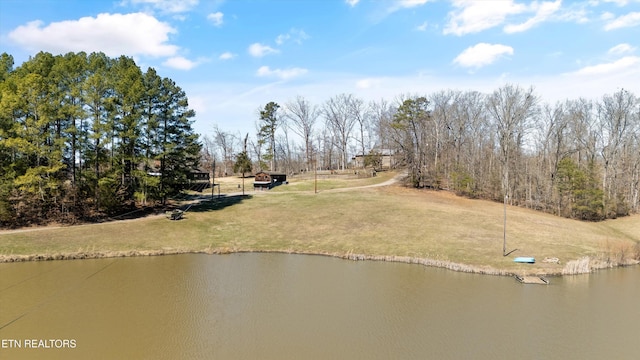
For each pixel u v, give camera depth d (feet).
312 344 59.82
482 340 61.31
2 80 136.56
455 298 79.61
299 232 134.41
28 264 101.45
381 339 61.57
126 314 70.64
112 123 132.57
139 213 147.23
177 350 57.57
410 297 80.18
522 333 63.87
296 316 70.44
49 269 97.86
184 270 98.73
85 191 133.08
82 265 101.96
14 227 122.11
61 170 132.87
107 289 84.02
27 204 130.11
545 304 76.48
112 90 138.41
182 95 153.79
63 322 67.05
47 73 133.90
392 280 91.50
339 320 68.74
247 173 317.63
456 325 66.74
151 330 64.28
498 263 101.19
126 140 140.77
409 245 118.01
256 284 88.22
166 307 74.13
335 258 111.96
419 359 55.57
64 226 126.00
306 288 85.66
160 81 147.43
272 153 323.57
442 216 145.79
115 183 140.97
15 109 121.90
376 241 122.93
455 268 99.91
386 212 151.02
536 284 88.48
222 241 125.90
